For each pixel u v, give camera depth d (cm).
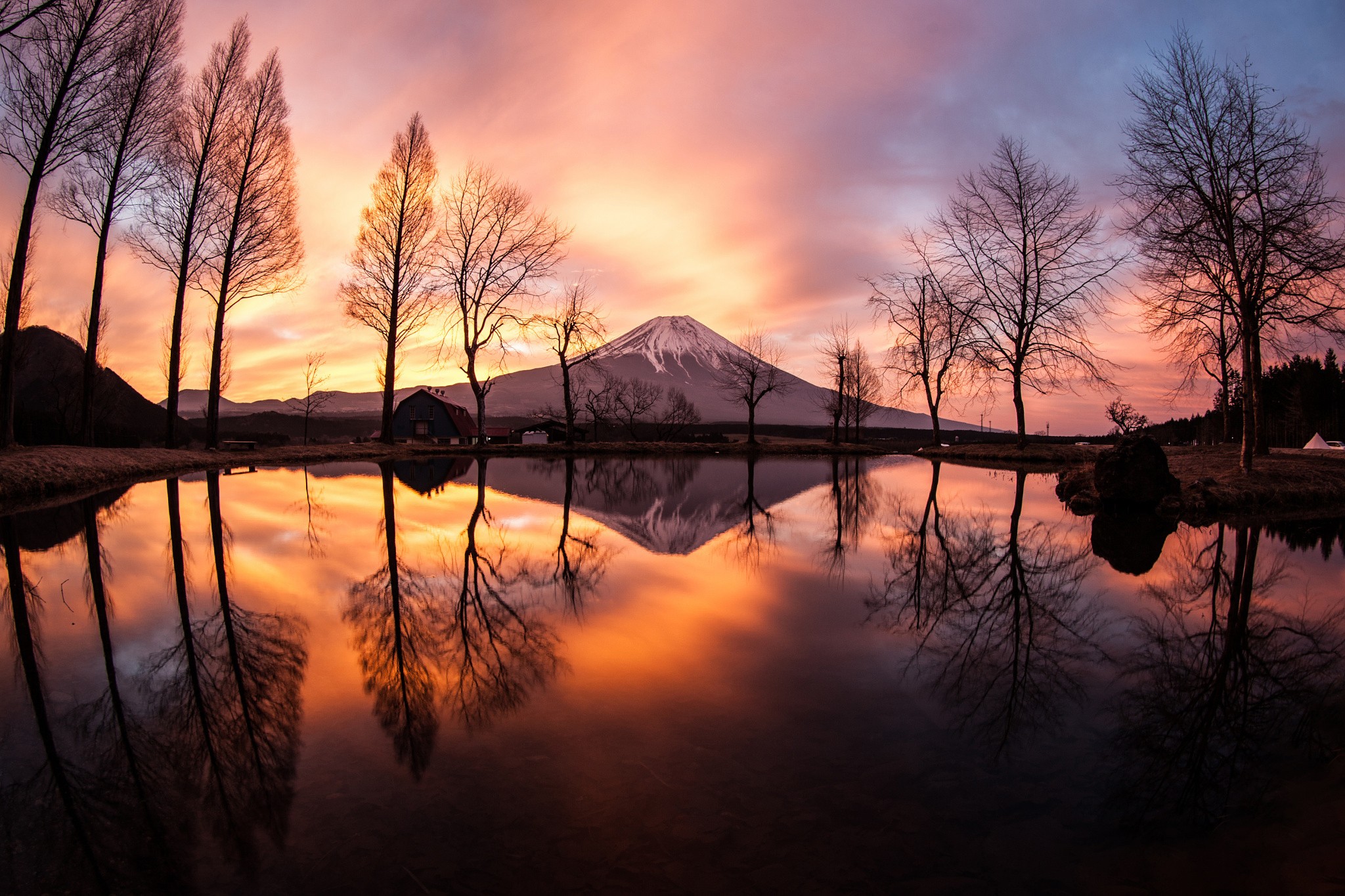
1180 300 1695
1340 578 764
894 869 246
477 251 3462
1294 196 1467
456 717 370
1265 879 242
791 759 326
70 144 1683
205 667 445
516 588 680
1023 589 701
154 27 2177
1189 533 1098
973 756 335
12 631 522
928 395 4344
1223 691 427
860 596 667
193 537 945
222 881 236
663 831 266
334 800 287
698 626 554
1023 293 2977
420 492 1648
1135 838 268
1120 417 4247
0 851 252
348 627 539
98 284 2127
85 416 2105
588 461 3281
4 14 1430
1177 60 1516
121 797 289
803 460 3591
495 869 241
